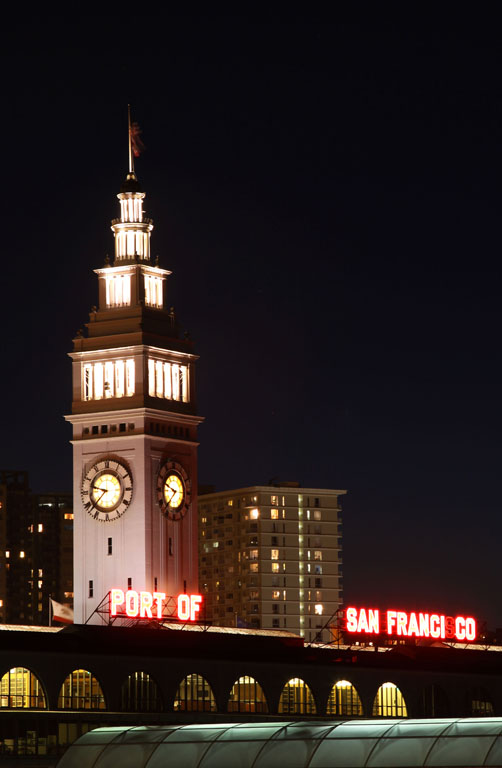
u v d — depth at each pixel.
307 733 163.75
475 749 154.38
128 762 167.62
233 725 169.50
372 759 157.88
